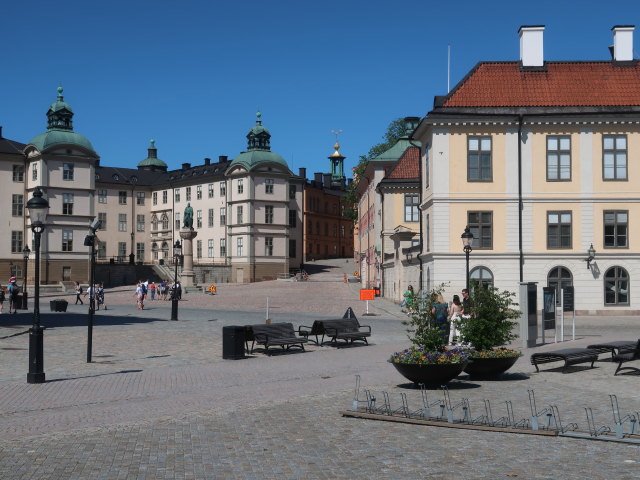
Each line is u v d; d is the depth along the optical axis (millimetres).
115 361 23438
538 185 44781
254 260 104125
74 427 13102
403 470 10141
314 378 19391
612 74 46719
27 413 14641
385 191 66312
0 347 27344
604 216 44812
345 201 113812
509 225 44625
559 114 44281
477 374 18672
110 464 10531
